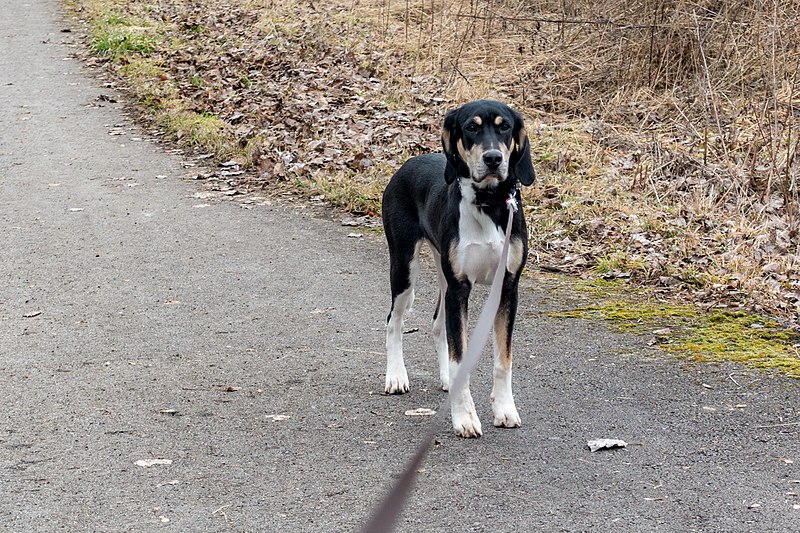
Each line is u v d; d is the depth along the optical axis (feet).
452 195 16.24
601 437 15.99
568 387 18.19
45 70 48.70
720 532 12.86
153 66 47.37
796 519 13.17
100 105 43.19
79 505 13.70
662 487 14.20
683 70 39.88
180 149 37.52
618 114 38.04
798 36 37.88
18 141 38.40
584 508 13.56
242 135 37.14
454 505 13.67
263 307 22.76
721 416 16.75
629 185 31.09
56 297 23.39
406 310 18.39
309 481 14.47
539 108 40.06
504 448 15.62
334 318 22.11
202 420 16.75
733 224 27.37
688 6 40.55
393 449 15.61
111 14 57.36
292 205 31.19
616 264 25.23
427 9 53.47
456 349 16.14
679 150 33.40
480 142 15.57
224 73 45.27
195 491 14.14
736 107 36.76
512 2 49.01
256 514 13.44
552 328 21.34
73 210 30.60
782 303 22.24
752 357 19.43
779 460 15.05
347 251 26.94
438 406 17.44
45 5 63.77
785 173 29.73
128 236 28.17
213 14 56.18
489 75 43.39
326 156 34.50
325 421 16.74
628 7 42.39
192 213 30.35
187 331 21.24
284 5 57.00
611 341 20.53
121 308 22.65
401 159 34.01
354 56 46.62
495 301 13.50
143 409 17.20
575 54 42.98
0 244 27.45
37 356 19.79
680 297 23.21
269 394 17.95
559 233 27.55
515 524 13.10
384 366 19.43
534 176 16.47
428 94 41.65
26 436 16.06
